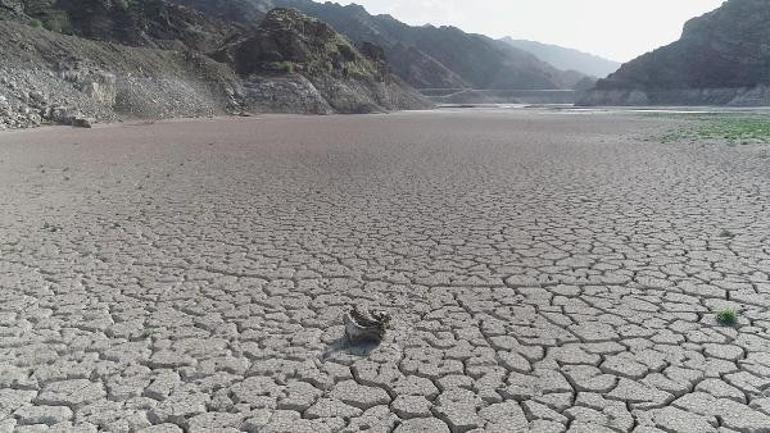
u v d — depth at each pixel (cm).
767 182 1588
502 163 2236
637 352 634
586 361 619
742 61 11019
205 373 619
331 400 559
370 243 1119
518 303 791
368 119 6675
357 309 722
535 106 15262
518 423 510
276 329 729
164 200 1602
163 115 5672
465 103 16862
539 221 1252
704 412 517
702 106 10806
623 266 928
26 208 1502
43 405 563
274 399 563
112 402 565
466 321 736
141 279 932
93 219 1372
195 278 934
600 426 501
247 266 991
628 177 1786
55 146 3017
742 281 836
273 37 8619
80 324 752
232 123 5506
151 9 9344
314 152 2819
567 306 773
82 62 5169
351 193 1656
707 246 1016
